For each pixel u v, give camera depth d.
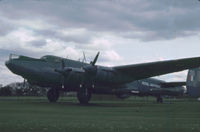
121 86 26.73
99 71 23.39
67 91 27.41
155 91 36.22
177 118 12.38
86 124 9.43
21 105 21.19
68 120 10.84
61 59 26.67
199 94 21.89
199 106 24.20
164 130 8.35
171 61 22.38
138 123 9.99
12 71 24.58
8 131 7.82
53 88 26.86
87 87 24.64
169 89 38.03
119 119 11.63
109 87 25.91
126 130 8.20
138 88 33.94
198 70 22.06
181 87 39.97
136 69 24.39
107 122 10.23
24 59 24.53
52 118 11.61
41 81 25.33
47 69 25.12
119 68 24.39
